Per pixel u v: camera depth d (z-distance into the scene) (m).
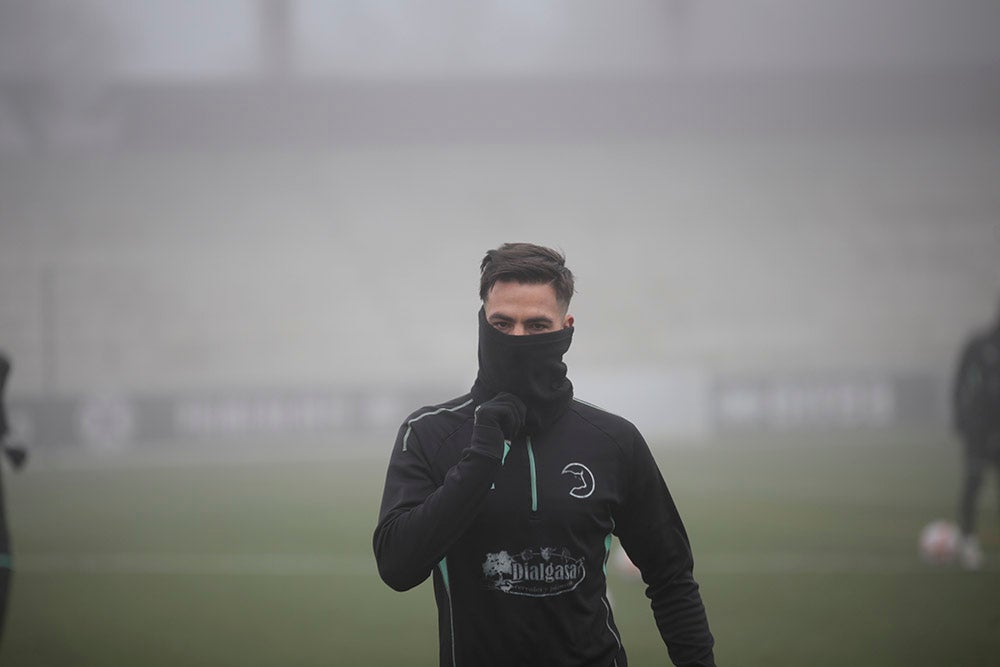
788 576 30.11
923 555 32.75
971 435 30.48
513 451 9.40
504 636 9.12
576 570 9.27
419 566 8.75
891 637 22.69
